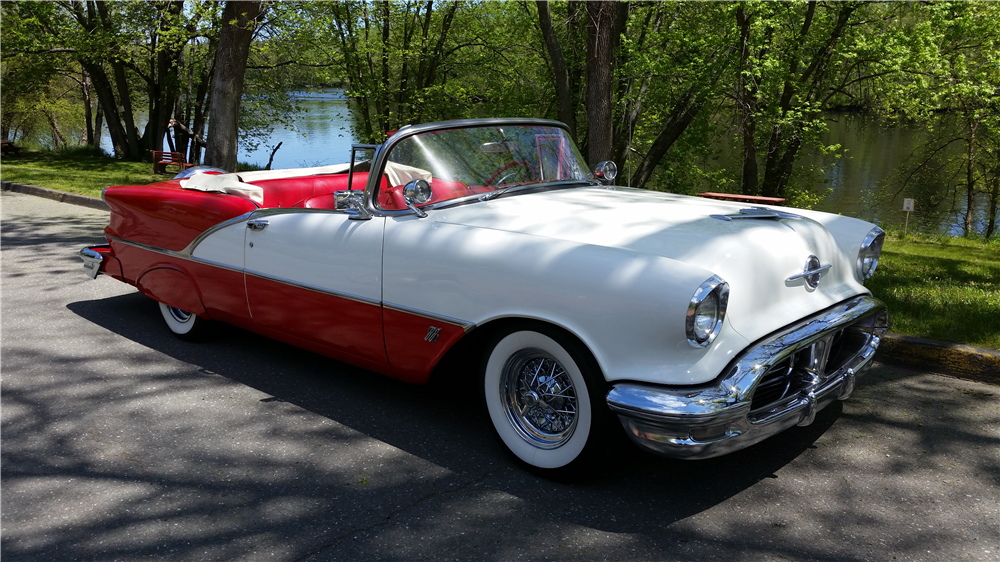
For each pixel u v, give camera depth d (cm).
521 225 301
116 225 484
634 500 276
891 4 1589
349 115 2123
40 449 324
